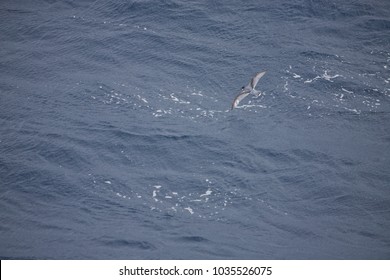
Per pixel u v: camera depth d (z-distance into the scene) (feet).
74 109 368.68
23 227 313.12
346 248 307.17
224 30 413.18
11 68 392.68
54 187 331.57
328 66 392.27
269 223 318.65
